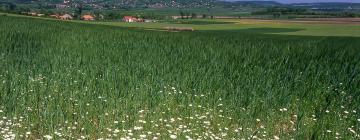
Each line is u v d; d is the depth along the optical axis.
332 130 9.38
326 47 21.02
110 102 10.60
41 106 10.25
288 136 9.20
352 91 12.30
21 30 29.08
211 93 11.80
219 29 77.75
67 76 12.92
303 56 17.77
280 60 16.59
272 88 12.31
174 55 17.34
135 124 9.38
